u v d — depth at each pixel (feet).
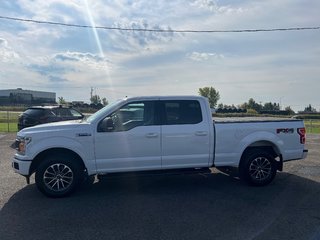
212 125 24.29
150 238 15.48
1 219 18.08
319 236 15.65
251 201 21.13
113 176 23.09
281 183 25.77
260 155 24.71
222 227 16.78
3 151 42.70
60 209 19.74
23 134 22.67
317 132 87.66
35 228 16.78
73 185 22.30
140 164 23.22
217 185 25.21
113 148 22.86
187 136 23.73
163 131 23.41
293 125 25.75
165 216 18.40
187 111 24.16
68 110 54.95
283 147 25.41
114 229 16.58
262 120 25.58
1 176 28.40
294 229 16.51
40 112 51.47
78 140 22.50
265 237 15.52
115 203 20.84
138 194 22.84
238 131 24.63
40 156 22.89
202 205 20.33
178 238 15.46
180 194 22.76
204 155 24.09
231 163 24.62
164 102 23.91
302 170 30.78
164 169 23.68
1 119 113.60
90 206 20.26
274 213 18.85
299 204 20.53
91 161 22.71
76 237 15.65
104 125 22.61
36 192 23.47
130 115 23.44
